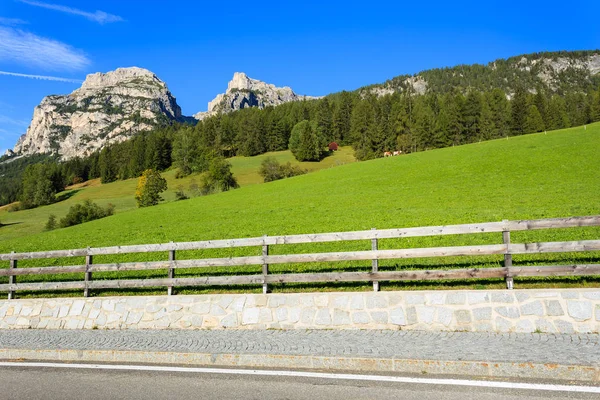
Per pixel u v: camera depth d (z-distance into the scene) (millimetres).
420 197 38281
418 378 7379
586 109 142750
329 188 54125
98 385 7922
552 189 33625
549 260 13164
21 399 7367
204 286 14312
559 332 9227
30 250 31031
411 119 145875
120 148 196750
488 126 130375
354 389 7051
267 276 12773
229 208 46688
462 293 10148
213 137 181625
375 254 11938
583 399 6199
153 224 39656
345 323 10727
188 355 9156
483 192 36688
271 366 8555
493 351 8008
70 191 153125
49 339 11359
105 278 17875
